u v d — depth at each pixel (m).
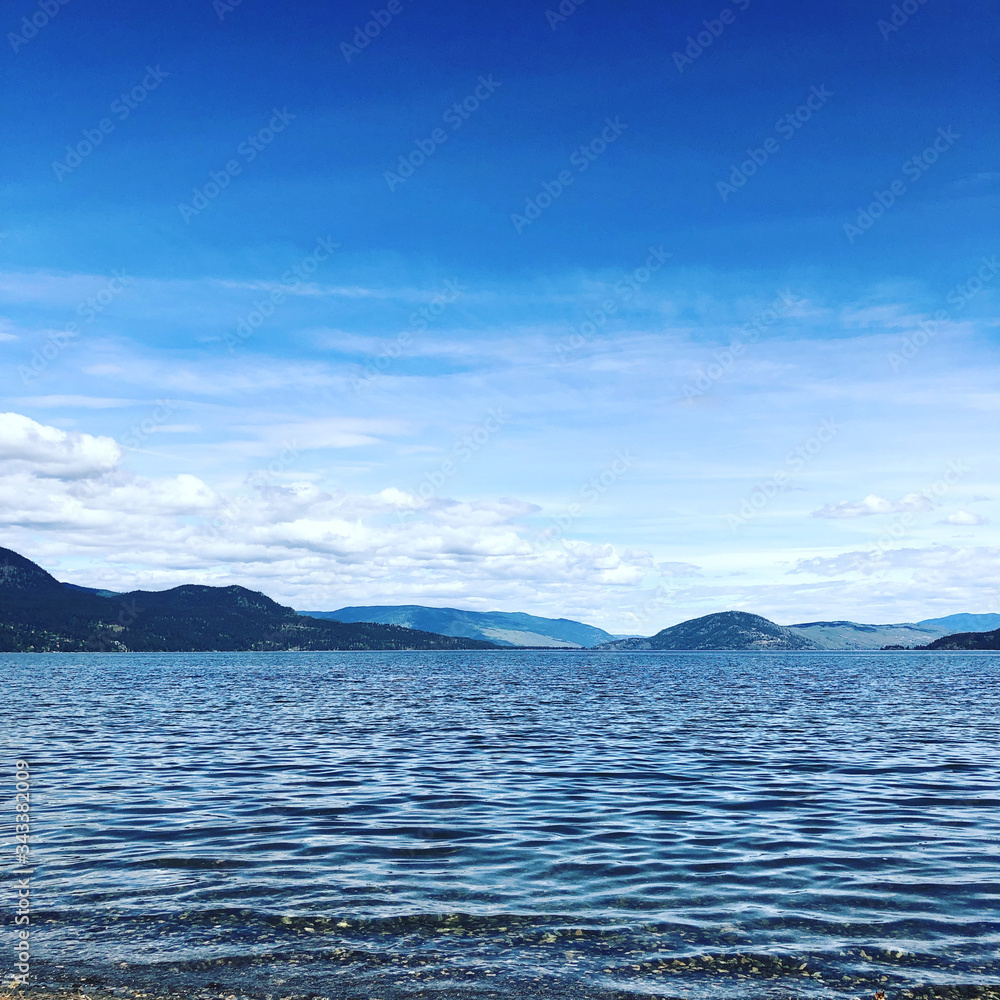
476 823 22.47
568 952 13.25
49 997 11.60
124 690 96.88
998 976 12.33
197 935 13.88
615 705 71.75
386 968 12.62
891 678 140.75
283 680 131.25
